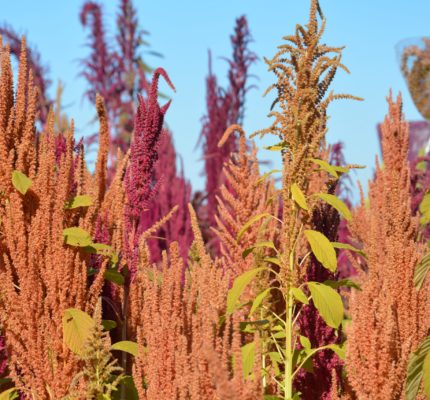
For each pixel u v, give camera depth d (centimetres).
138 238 307
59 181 287
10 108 295
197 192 587
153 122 306
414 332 281
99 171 330
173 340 264
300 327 304
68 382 280
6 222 285
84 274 286
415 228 300
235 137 607
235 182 325
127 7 728
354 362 263
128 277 305
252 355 270
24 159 294
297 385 300
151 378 266
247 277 275
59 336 281
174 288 272
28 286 281
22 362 281
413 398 274
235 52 635
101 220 317
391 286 284
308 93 282
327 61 282
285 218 283
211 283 276
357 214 396
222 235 321
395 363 264
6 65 295
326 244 278
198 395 248
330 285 290
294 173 282
